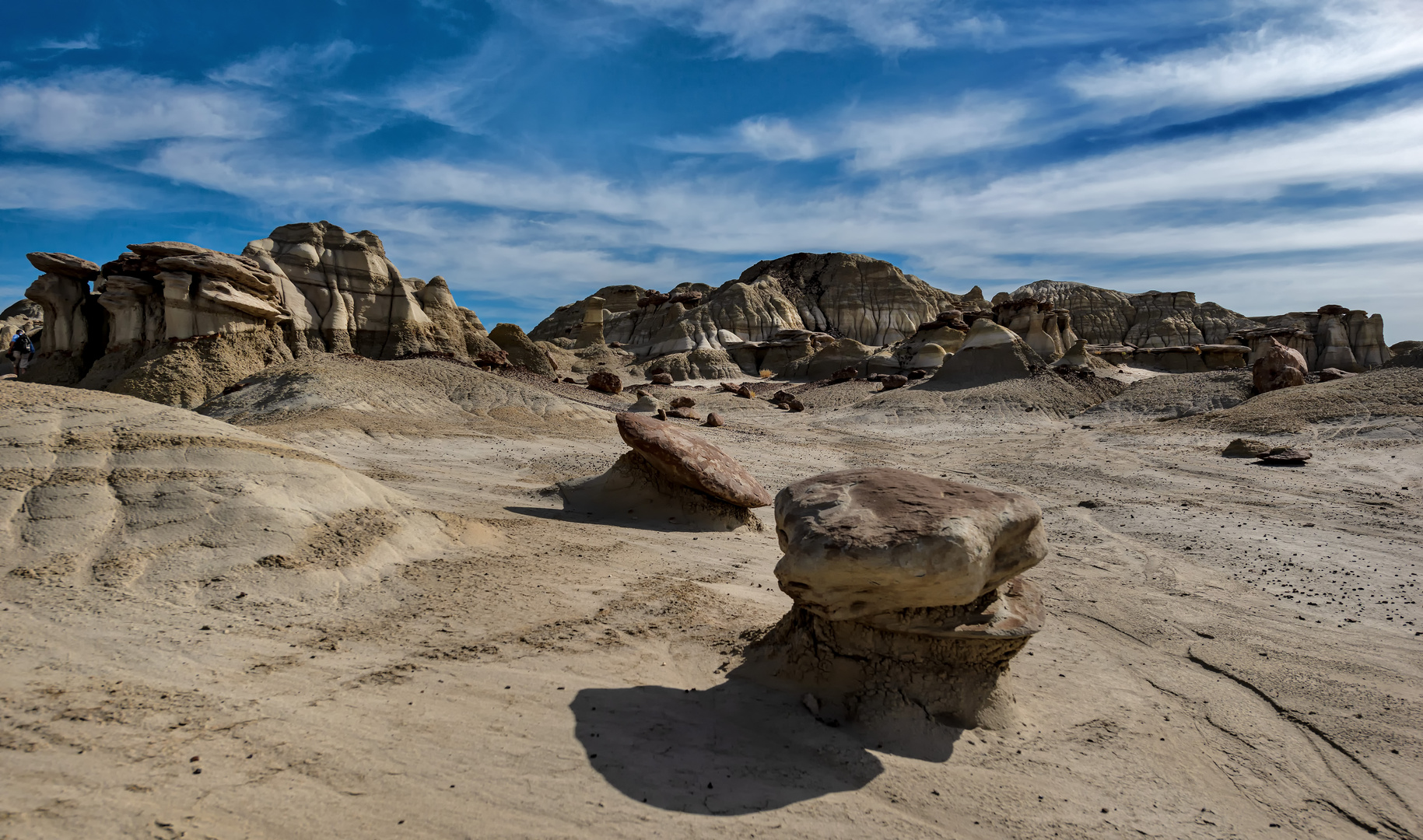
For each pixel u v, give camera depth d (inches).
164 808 126.6
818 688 207.5
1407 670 269.9
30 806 120.9
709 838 140.2
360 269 1887.3
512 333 2289.6
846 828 149.7
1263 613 338.0
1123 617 329.4
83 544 246.7
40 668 172.1
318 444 761.0
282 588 249.9
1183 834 163.9
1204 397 1360.7
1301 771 197.0
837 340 3250.5
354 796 139.1
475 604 266.1
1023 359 1722.4
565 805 145.3
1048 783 178.2
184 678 178.7
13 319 2496.3
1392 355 3513.8
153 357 1274.6
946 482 217.0
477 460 758.5
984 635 195.3
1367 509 600.1
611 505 510.9
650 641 249.4
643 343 3991.1
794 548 192.5
